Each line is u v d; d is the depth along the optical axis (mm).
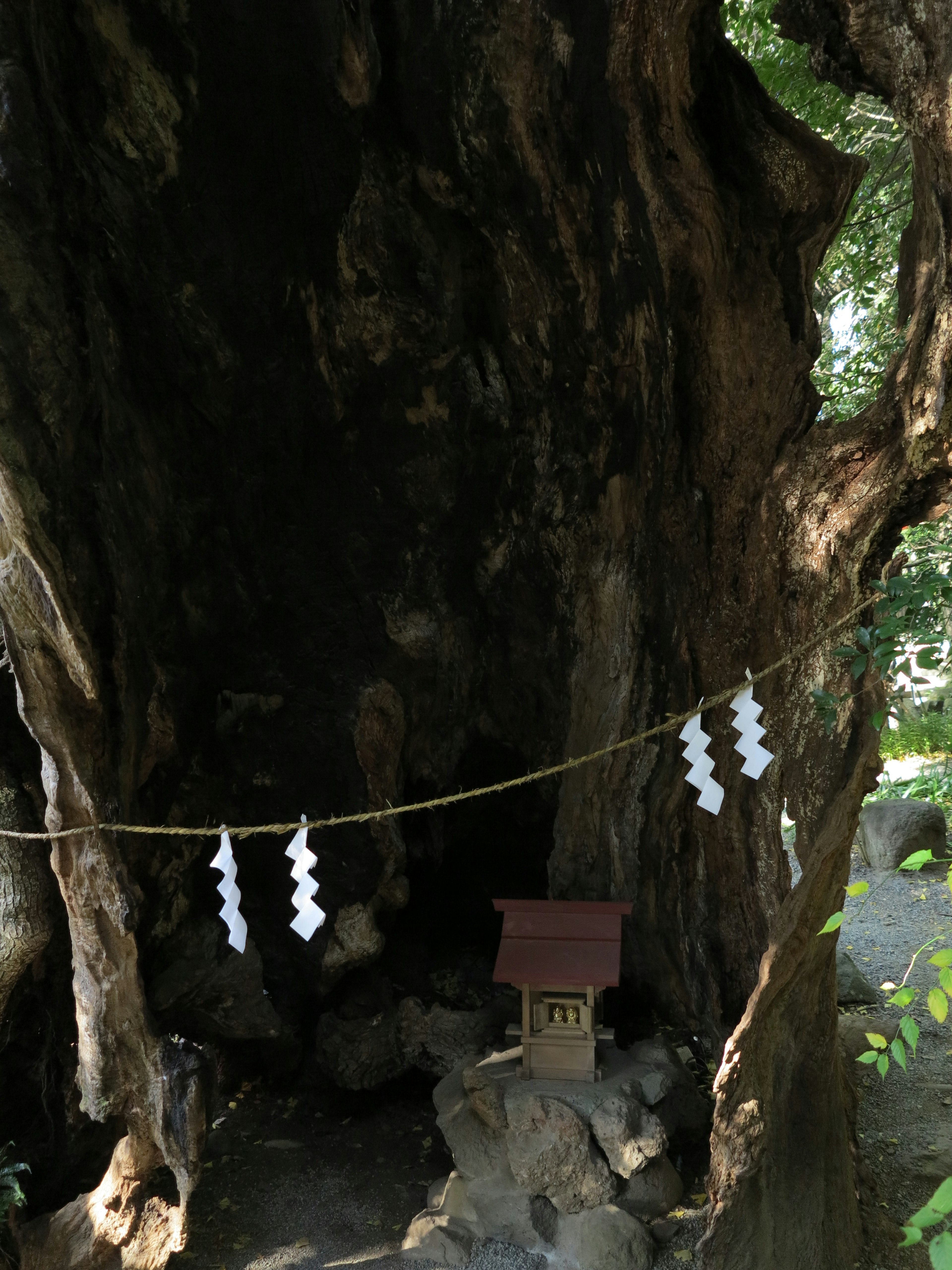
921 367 2754
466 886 5102
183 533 3654
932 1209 1437
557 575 4328
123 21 2832
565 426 4004
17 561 2857
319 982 4332
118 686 3203
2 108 2678
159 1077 3199
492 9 3102
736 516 3623
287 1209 3756
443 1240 3406
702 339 3559
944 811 7926
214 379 3541
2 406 2768
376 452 3982
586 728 4395
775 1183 3131
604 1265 3234
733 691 2562
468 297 3848
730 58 3488
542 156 3387
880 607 2779
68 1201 3729
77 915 3133
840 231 4121
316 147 3266
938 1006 2023
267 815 4219
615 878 4430
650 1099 3645
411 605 4285
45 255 2852
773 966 3018
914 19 2541
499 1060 3865
